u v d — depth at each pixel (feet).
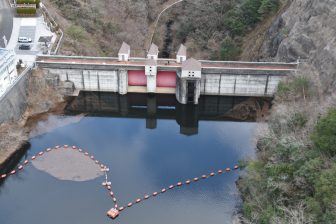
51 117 366.02
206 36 529.45
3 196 273.95
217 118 387.96
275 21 459.73
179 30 556.51
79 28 463.01
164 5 595.06
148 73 386.52
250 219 228.43
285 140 238.89
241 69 384.06
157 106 412.36
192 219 259.19
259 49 471.62
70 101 390.83
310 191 205.77
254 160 282.77
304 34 384.68
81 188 284.41
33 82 373.61
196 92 384.27
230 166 312.91
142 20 558.56
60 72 389.80
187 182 294.66
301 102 294.25
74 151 323.57
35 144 329.11
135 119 383.65
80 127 358.43
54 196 275.59
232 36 515.50
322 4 370.53
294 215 187.52
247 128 364.38
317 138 213.25
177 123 379.55
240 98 402.11
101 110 390.21
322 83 320.91
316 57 350.02
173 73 401.49
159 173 303.27
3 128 320.91
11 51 351.05
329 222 175.01
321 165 203.31
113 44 494.18
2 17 450.30
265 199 226.38
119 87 397.19
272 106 348.18
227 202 274.77
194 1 555.69
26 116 358.43
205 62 399.65
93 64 386.32
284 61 410.11
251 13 501.97
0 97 322.75
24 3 466.29
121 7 548.31
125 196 279.08
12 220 253.44
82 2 512.63
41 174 296.30
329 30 349.82
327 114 219.41
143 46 525.75
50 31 433.07
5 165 303.89
